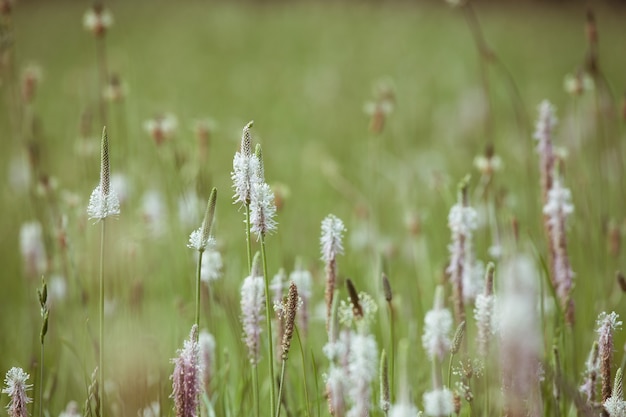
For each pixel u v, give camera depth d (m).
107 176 2.58
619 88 10.77
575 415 3.16
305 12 20.33
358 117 9.80
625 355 2.99
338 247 2.78
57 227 4.12
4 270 5.41
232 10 20.30
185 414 2.48
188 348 2.47
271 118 10.20
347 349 2.53
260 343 2.96
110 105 7.49
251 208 2.47
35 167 4.63
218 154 7.92
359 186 7.18
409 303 4.27
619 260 4.42
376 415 3.01
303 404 3.28
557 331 3.16
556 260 3.44
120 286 4.12
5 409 3.05
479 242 4.62
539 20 19.25
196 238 2.52
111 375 3.60
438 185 5.39
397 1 22.45
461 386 2.73
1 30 4.62
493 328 2.63
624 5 20.33
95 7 4.87
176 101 10.06
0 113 8.01
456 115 9.67
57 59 13.59
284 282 3.23
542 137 3.61
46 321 2.67
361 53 14.70
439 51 14.70
